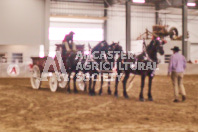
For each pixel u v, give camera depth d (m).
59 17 36.53
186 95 12.80
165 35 36.25
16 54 32.78
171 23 43.06
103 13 39.81
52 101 10.47
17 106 9.33
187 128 6.24
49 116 7.57
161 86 16.66
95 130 5.98
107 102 10.22
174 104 9.99
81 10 38.88
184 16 32.38
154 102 10.43
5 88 15.41
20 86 16.59
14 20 28.92
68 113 8.02
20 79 22.52
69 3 38.28
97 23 39.75
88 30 39.34
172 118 7.43
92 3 39.25
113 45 11.39
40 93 13.08
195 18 43.69
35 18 29.64
